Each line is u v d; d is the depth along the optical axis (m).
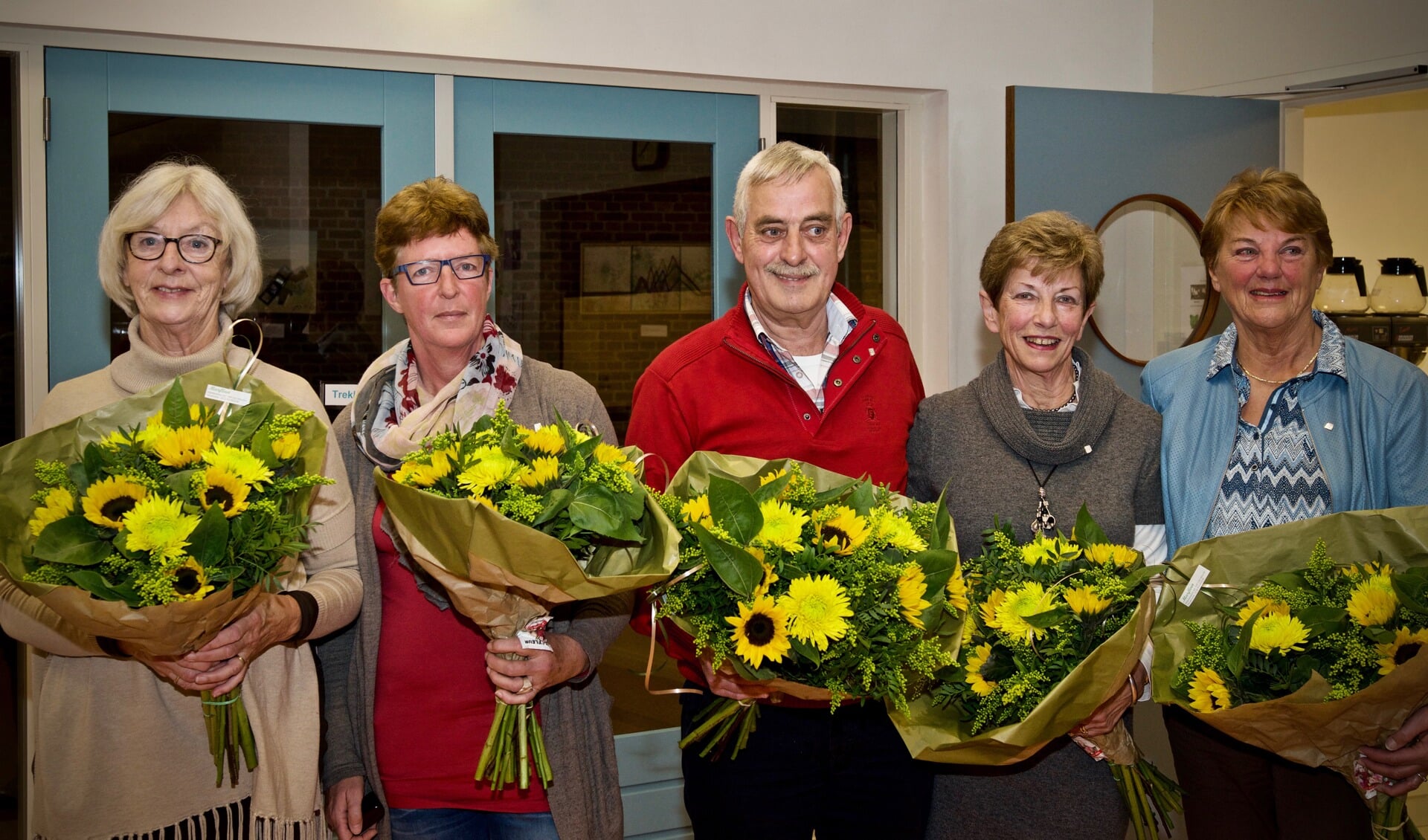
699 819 1.77
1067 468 1.80
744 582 1.37
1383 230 4.81
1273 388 1.92
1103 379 1.86
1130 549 1.62
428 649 1.68
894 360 1.96
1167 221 3.48
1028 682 1.48
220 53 2.73
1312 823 1.74
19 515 1.47
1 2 2.51
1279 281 1.84
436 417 1.69
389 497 1.44
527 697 1.54
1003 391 1.84
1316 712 1.51
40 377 2.64
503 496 1.40
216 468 1.42
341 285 2.89
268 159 2.82
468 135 2.98
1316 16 3.25
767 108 3.26
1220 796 1.82
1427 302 4.33
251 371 1.68
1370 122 4.75
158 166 1.63
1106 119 3.32
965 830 1.74
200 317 1.62
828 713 1.71
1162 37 3.61
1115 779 1.70
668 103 3.16
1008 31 3.43
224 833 1.59
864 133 3.45
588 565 1.49
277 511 1.46
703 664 1.54
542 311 3.09
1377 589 1.56
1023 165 3.24
